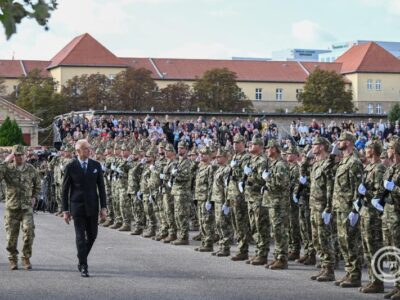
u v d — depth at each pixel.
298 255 18.48
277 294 13.48
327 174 15.13
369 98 140.25
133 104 109.69
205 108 113.69
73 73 135.12
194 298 13.06
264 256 17.33
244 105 117.44
